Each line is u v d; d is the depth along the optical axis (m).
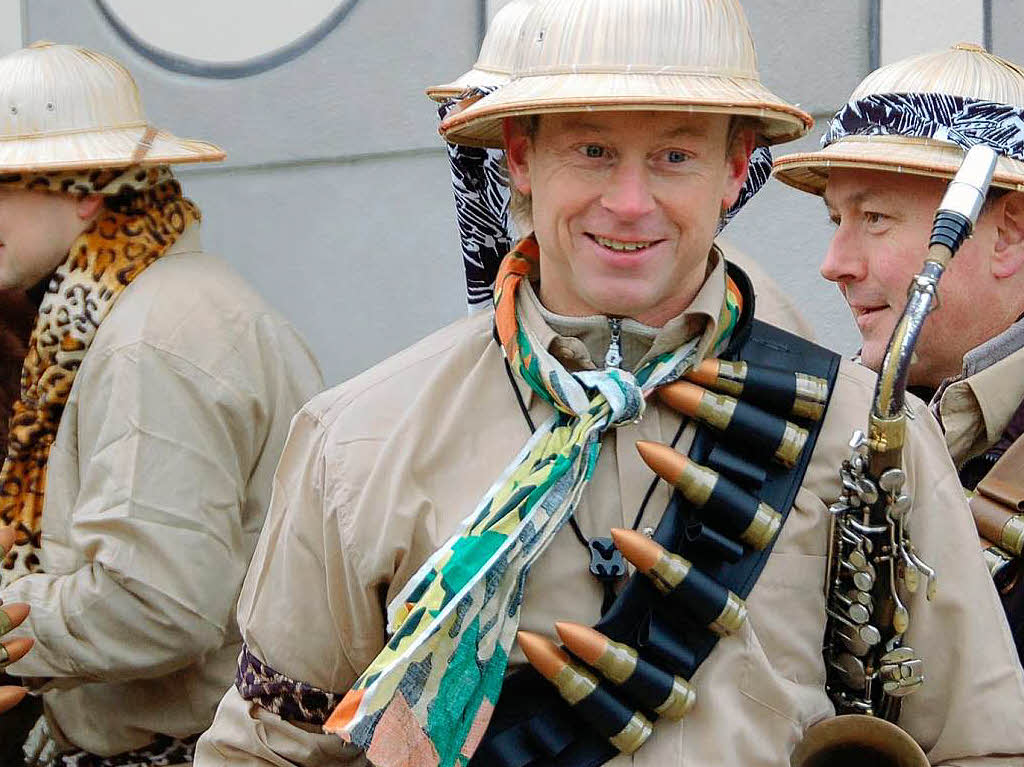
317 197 13.14
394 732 5.40
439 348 6.12
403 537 5.73
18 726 9.40
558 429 5.74
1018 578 6.31
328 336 13.16
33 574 8.71
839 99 10.85
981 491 6.47
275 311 9.25
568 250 5.65
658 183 5.52
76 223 9.04
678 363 5.78
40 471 8.89
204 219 13.62
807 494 5.70
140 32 13.70
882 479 5.50
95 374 8.62
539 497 5.57
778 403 5.73
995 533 6.34
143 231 9.05
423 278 12.77
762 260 11.23
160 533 8.37
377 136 12.87
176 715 8.88
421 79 12.66
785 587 5.65
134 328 8.61
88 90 9.16
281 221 13.30
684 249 5.60
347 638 5.97
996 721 5.70
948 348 7.15
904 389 5.43
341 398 6.12
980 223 6.95
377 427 5.95
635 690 5.48
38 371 8.85
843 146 7.09
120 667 8.41
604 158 5.54
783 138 5.96
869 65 10.77
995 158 5.64
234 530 8.69
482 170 6.93
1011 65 7.14
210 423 8.62
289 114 13.20
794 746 5.60
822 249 11.04
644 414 5.82
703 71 5.51
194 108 13.55
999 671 5.74
